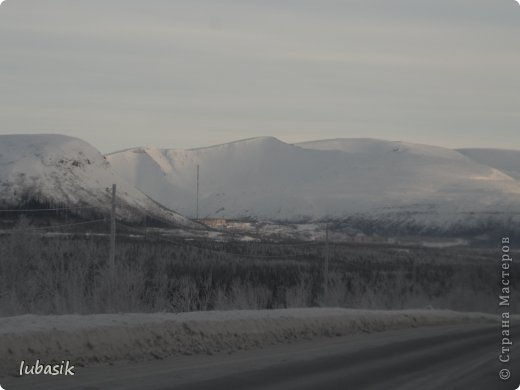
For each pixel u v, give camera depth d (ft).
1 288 178.81
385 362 93.86
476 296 274.77
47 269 191.01
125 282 174.40
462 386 78.38
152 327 94.89
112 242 189.67
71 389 67.10
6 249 204.95
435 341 121.49
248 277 269.44
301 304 235.40
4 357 75.20
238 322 109.19
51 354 79.51
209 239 539.29
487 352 108.06
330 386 75.00
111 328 89.51
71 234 426.10
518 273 291.38
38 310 153.07
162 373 77.25
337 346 108.06
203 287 243.40
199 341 97.66
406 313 166.40
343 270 350.43
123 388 68.39
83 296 166.81
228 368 82.38
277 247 485.56
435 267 341.21
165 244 418.72
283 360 90.89
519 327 161.48
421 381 80.53
